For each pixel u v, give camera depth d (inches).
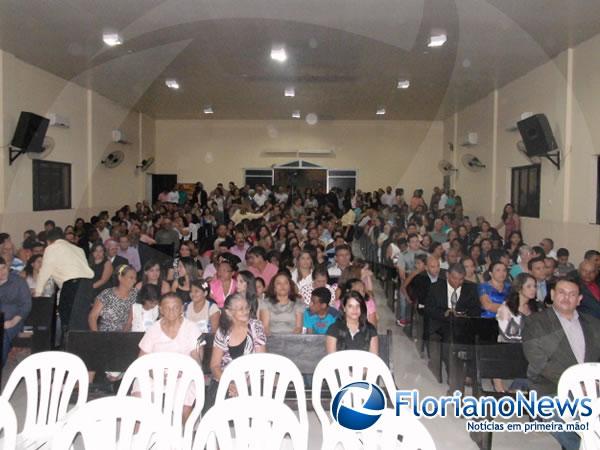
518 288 130.1
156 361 101.6
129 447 73.3
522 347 121.4
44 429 98.4
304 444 72.6
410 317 150.1
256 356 102.0
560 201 237.3
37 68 281.1
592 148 218.8
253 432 74.2
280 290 140.6
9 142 262.2
